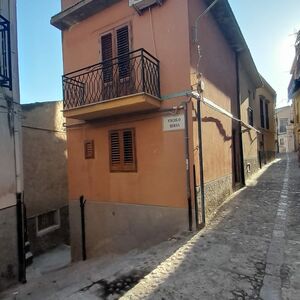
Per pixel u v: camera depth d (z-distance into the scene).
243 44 9.74
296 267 3.88
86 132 8.04
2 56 5.21
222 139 8.31
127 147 7.14
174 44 6.34
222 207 7.40
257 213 6.67
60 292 3.89
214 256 4.40
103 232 7.63
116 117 7.30
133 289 3.52
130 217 7.07
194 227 5.98
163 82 6.50
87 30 7.93
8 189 5.29
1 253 5.08
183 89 6.19
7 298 4.80
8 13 5.54
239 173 10.23
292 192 8.70
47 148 11.35
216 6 7.40
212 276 3.75
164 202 6.48
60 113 12.16
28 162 10.41
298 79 13.51
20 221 5.51
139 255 5.04
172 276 3.81
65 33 8.45
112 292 3.49
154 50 6.63
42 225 11.07
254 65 11.73
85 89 7.80
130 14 7.06
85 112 6.86
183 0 6.23
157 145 6.58
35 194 10.61
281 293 3.26
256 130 14.67
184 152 6.16
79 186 8.20
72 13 7.80
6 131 5.30
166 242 5.46
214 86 7.78
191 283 3.59
